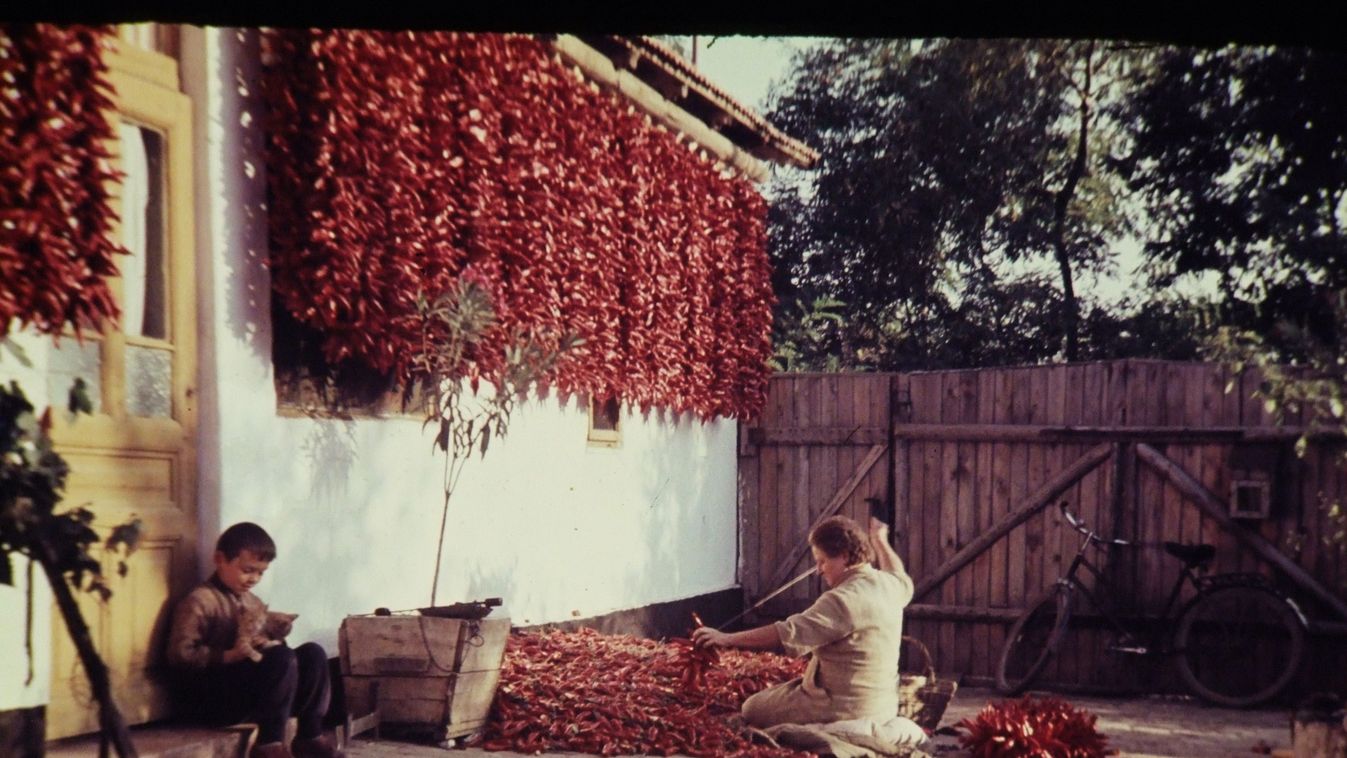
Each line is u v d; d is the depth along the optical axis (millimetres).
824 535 7629
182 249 5969
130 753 4184
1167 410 11680
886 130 24609
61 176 4535
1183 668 11234
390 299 6863
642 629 11117
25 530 3955
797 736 7203
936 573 12383
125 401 5602
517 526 9180
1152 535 11680
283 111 6383
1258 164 19484
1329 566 11109
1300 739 6992
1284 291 16688
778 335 23500
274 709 5680
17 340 4781
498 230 7859
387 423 7656
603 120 9602
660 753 7000
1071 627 11867
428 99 7109
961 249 24328
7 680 4621
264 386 6445
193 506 6027
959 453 12391
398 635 6840
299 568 6785
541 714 7203
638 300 10281
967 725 7484
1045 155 24375
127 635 5555
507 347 7844
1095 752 7426
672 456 11820
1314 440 11086
